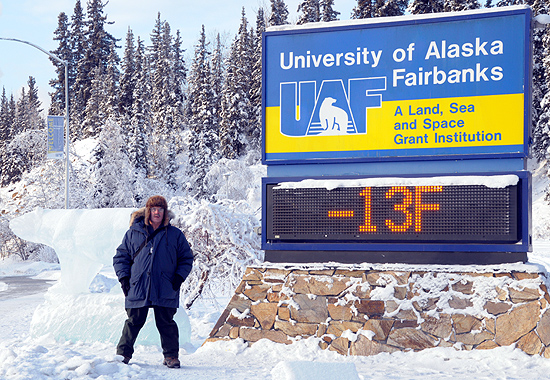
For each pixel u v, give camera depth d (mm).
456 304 6473
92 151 44000
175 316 7695
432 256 6816
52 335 7855
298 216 7195
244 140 65750
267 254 7445
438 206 6668
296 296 7023
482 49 6770
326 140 7328
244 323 7121
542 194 45156
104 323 7703
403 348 6492
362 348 6566
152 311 7582
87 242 8016
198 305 12320
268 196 7359
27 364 5250
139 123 58094
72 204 36750
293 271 7141
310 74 7406
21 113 98312
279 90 7512
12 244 38219
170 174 60312
